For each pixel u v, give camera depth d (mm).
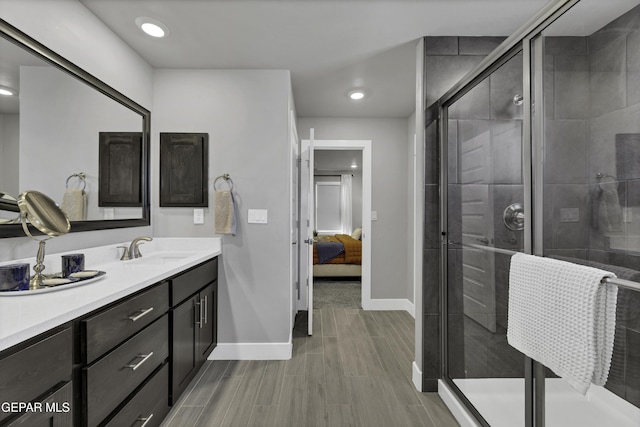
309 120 3742
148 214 2348
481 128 1643
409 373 2248
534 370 1266
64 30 1570
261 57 2303
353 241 5785
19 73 1331
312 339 2859
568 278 1006
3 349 736
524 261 1231
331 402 1886
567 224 1130
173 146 2441
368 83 2768
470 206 1764
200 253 2264
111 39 1944
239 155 2467
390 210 3779
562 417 1181
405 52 2236
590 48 1083
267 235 2469
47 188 1462
